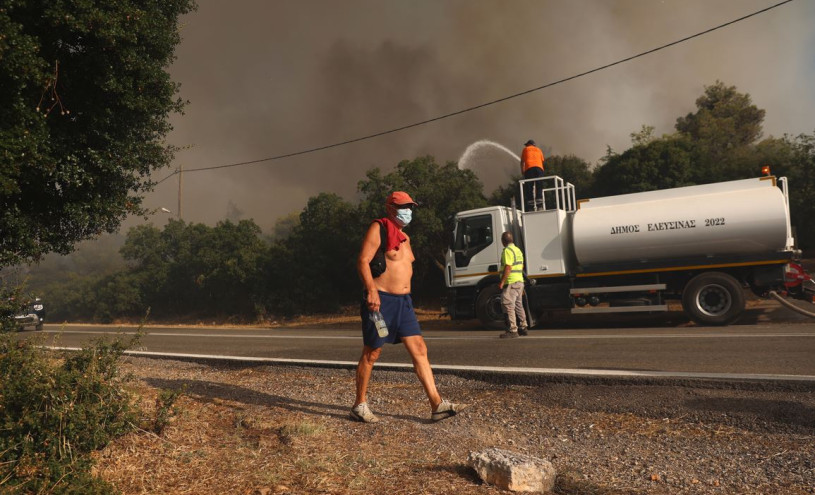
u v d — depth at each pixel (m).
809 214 23.98
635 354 7.36
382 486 3.18
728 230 11.59
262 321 29.89
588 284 13.08
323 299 29.86
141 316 37.12
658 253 12.19
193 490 3.09
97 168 9.05
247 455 3.71
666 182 27.39
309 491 3.08
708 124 52.69
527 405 5.40
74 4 7.34
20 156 6.98
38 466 3.06
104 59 8.20
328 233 30.84
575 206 13.72
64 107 8.38
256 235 34.72
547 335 10.42
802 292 11.54
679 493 3.19
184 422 4.51
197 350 10.82
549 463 3.32
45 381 3.56
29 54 6.76
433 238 26.41
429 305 27.98
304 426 4.38
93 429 3.47
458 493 3.08
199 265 34.22
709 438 4.20
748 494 3.15
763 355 6.64
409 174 26.41
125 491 3.05
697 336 8.83
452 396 5.96
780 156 28.38
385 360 8.16
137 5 9.10
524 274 13.31
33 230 8.70
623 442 4.25
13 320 6.35
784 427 4.26
